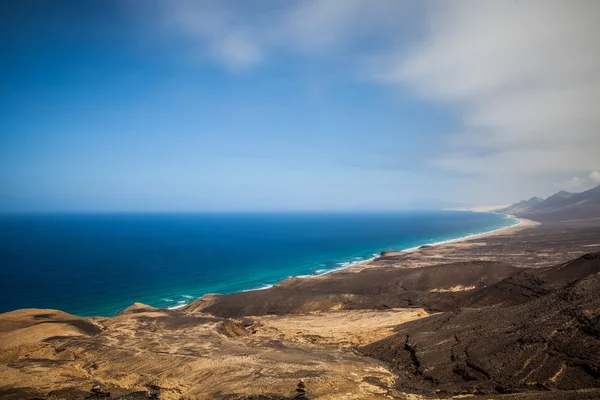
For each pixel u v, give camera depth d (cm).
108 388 2230
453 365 2248
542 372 1869
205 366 2420
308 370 2323
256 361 2511
